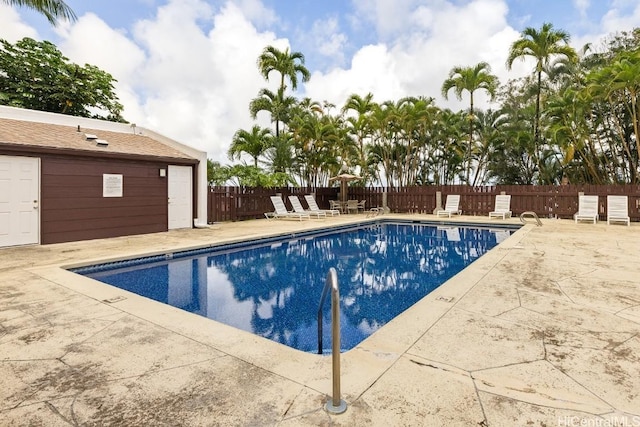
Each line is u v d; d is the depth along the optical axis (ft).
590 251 23.17
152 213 34.65
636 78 41.14
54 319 11.37
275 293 18.01
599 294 13.74
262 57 65.67
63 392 7.19
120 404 6.77
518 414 6.33
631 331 10.14
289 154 58.49
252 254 28.07
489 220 46.80
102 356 8.77
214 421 6.22
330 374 7.80
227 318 14.42
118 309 12.35
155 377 7.74
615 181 54.13
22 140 26.99
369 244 32.78
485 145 68.39
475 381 7.44
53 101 61.26
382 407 6.53
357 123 70.08
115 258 22.20
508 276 16.58
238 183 50.26
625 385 7.29
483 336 9.80
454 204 55.52
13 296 13.87
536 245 25.72
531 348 9.05
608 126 53.11
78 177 29.40
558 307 12.25
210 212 45.14
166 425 6.15
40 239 27.20
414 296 17.33
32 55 59.11
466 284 15.21
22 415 6.45
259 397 6.92
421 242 33.73
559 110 50.78
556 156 60.90
